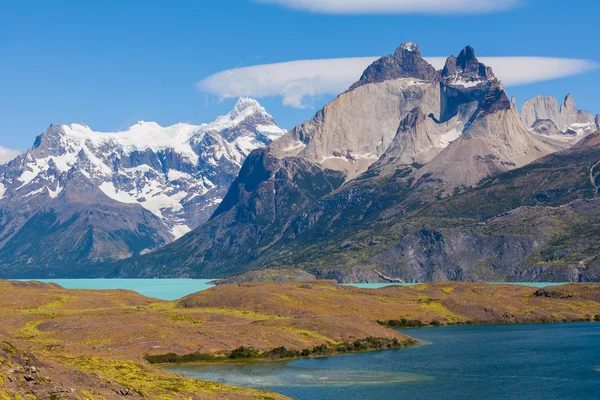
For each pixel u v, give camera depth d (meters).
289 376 193.75
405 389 178.38
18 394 99.25
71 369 122.88
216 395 144.62
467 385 183.12
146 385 142.50
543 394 174.50
